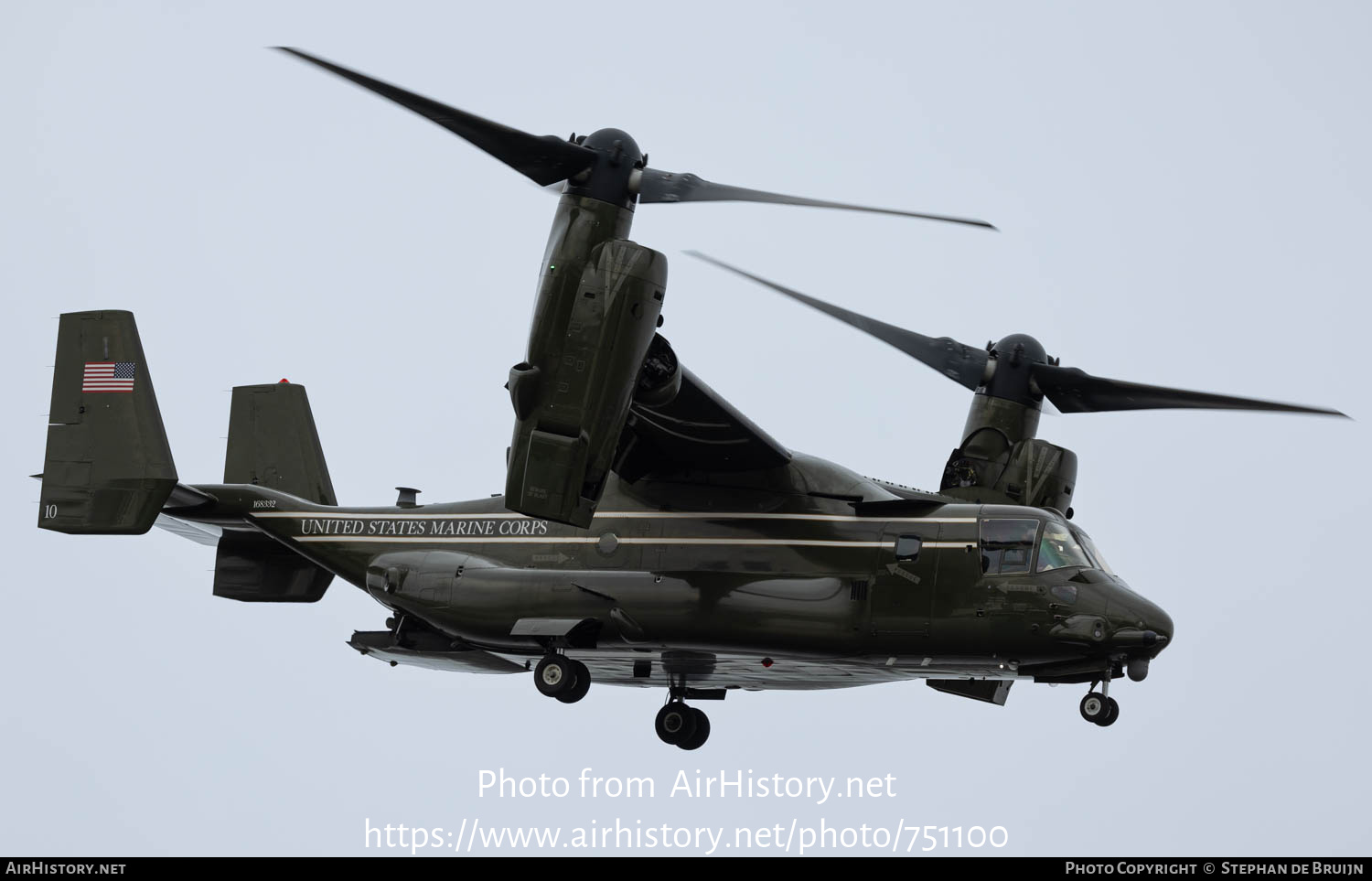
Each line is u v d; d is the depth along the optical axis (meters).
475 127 56.25
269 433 85.12
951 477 72.75
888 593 62.34
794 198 56.03
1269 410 68.50
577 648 66.38
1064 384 72.38
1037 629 60.47
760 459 64.62
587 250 56.69
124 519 66.88
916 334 74.00
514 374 56.03
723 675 72.75
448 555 69.19
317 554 72.69
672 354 57.91
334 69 54.22
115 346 68.44
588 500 55.97
